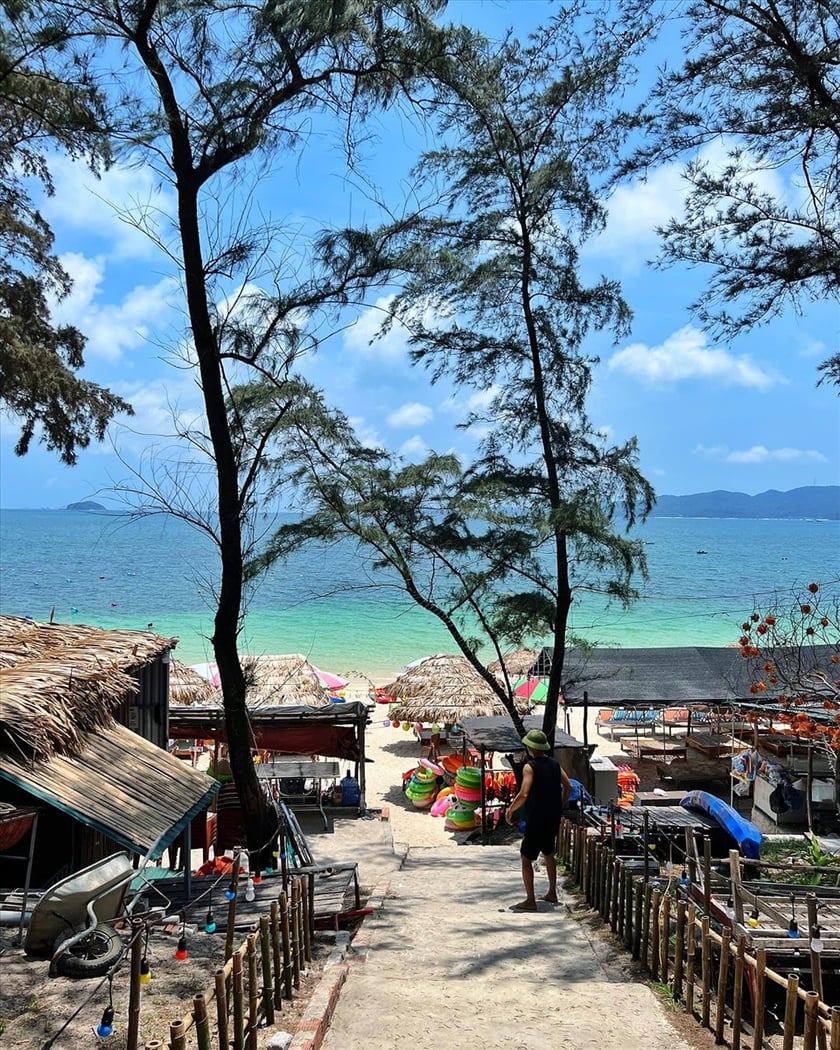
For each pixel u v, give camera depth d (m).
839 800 15.30
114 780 7.59
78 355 16.34
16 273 15.72
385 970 6.80
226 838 13.91
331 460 13.80
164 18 9.49
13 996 5.30
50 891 5.88
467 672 23.48
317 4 9.25
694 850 8.97
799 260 10.48
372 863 12.77
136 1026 4.36
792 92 10.21
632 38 10.92
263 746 16.86
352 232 11.08
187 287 10.52
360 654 44.34
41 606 56.88
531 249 14.64
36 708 7.34
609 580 15.35
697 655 20.34
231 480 10.85
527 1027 5.33
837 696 12.17
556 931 7.86
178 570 80.31
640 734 24.50
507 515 14.52
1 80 8.49
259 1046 4.84
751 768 17.16
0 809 6.87
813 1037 4.52
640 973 6.75
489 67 11.62
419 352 15.23
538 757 8.88
